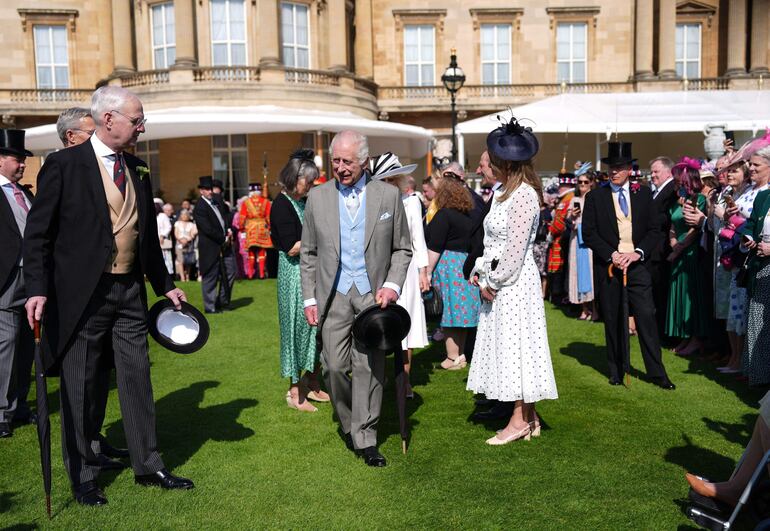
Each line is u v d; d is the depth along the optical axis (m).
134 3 29.17
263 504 4.30
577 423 5.76
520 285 5.18
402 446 5.22
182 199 27.50
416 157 25.94
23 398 6.09
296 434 5.59
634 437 5.41
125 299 4.45
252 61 27.61
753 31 31.69
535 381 5.17
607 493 4.40
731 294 7.23
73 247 4.25
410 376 7.42
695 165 7.48
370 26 31.91
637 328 6.93
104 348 4.62
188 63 26.34
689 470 4.76
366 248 4.91
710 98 19.73
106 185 4.34
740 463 3.84
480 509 4.20
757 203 5.96
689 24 33.16
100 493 4.40
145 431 4.56
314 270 5.11
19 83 32.12
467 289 7.36
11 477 4.79
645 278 6.87
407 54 33.00
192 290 14.54
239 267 17.17
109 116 4.32
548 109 19.53
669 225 8.39
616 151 6.85
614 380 6.99
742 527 3.90
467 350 7.75
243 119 18.34
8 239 5.74
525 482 4.58
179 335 4.71
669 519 4.05
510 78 33.00
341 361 4.99
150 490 4.51
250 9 27.50
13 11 31.80
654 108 19.58
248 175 27.42
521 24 32.72
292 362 6.12
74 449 4.36
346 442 5.38
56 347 4.27
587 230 7.02
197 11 27.27
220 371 7.74
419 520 4.07
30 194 6.20
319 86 27.19
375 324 4.70
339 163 4.83
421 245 6.76
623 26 32.62
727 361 7.88
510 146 5.11
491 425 5.75
